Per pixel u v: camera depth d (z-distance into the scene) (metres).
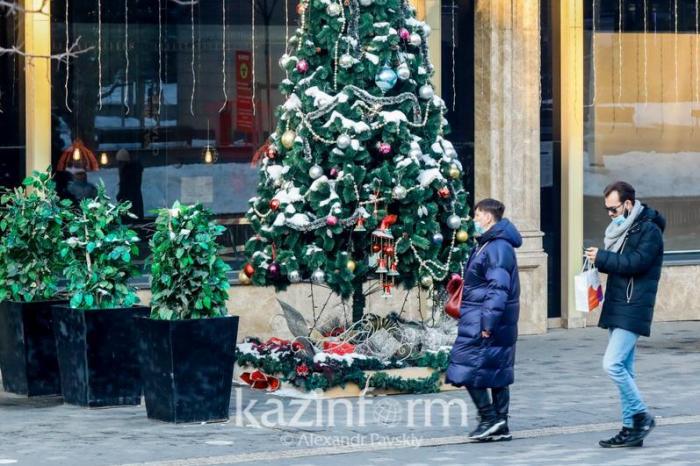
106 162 28.25
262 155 29.48
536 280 31.84
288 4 29.62
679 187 33.78
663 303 33.75
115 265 22.92
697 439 20.28
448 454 19.09
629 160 33.22
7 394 23.92
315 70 24.09
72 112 27.91
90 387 22.41
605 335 31.73
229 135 29.30
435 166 24.20
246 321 29.17
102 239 22.69
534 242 31.78
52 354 23.69
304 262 23.83
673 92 33.59
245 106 29.41
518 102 31.53
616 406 23.05
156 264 21.11
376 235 23.47
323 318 29.30
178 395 20.98
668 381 25.59
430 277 24.09
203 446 19.47
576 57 32.22
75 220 22.86
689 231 34.00
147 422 21.27
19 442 19.66
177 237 20.94
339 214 23.42
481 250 19.81
